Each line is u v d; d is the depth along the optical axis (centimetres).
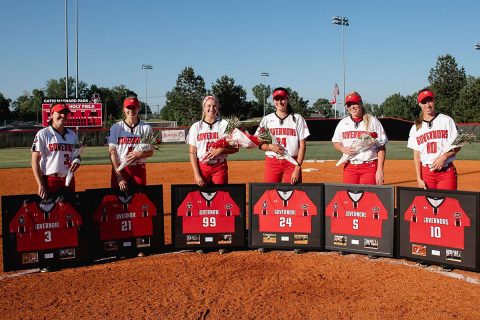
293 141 664
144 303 475
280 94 654
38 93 9206
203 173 678
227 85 6481
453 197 567
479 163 1881
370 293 495
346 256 641
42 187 600
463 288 508
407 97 7794
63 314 452
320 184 652
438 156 616
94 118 3625
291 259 629
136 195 650
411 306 458
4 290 521
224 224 669
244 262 616
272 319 432
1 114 8344
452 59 6450
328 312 446
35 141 608
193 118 6669
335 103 5222
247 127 677
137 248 654
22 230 589
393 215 615
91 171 1764
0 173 1727
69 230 614
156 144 666
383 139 654
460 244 564
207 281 539
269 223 666
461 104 5819
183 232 666
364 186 630
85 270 594
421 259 596
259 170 1711
